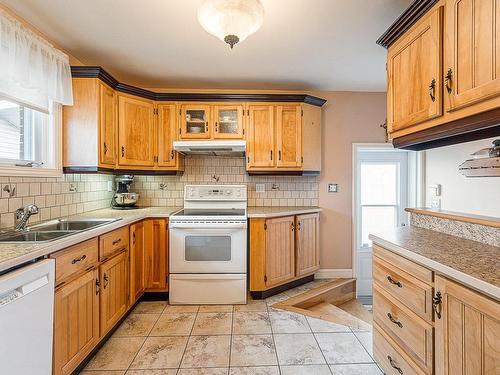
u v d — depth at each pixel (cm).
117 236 209
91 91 232
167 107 297
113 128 259
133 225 241
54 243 137
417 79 149
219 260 263
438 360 114
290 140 304
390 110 176
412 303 130
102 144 239
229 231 261
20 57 172
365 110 336
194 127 304
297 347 194
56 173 219
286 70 277
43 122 213
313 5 176
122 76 291
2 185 173
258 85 318
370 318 285
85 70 230
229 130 304
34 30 201
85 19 191
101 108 238
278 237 283
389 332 152
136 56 246
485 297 92
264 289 274
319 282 322
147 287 267
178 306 260
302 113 304
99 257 182
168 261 269
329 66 268
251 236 273
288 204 336
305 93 333
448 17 128
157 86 319
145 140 287
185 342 201
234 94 296
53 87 201
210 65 265
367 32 208
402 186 354
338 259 338
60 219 216
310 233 313
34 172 195
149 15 186
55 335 138
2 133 180
